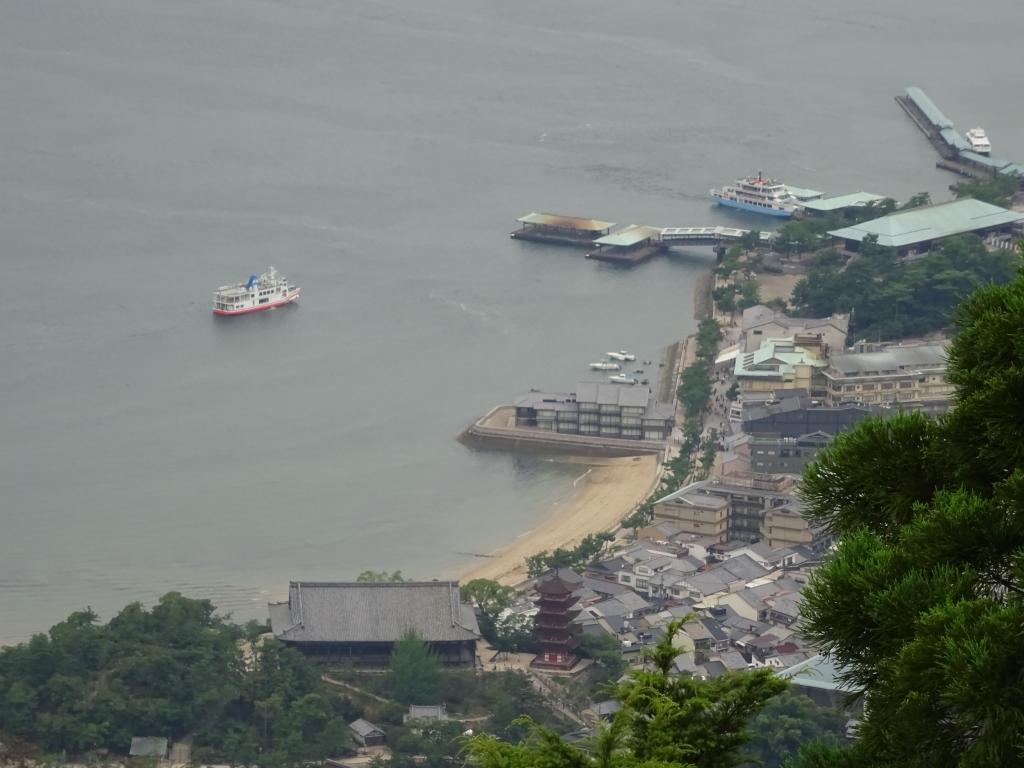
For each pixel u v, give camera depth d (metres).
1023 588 61.38
